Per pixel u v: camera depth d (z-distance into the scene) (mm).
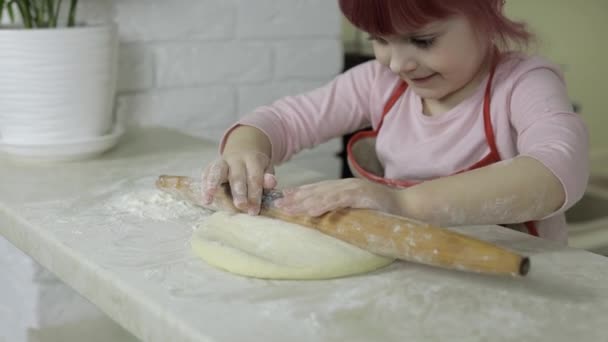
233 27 1576
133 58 1487
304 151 1715
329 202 799
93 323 1274
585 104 3018
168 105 1546
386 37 934
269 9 1608
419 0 868
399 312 658
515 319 647
